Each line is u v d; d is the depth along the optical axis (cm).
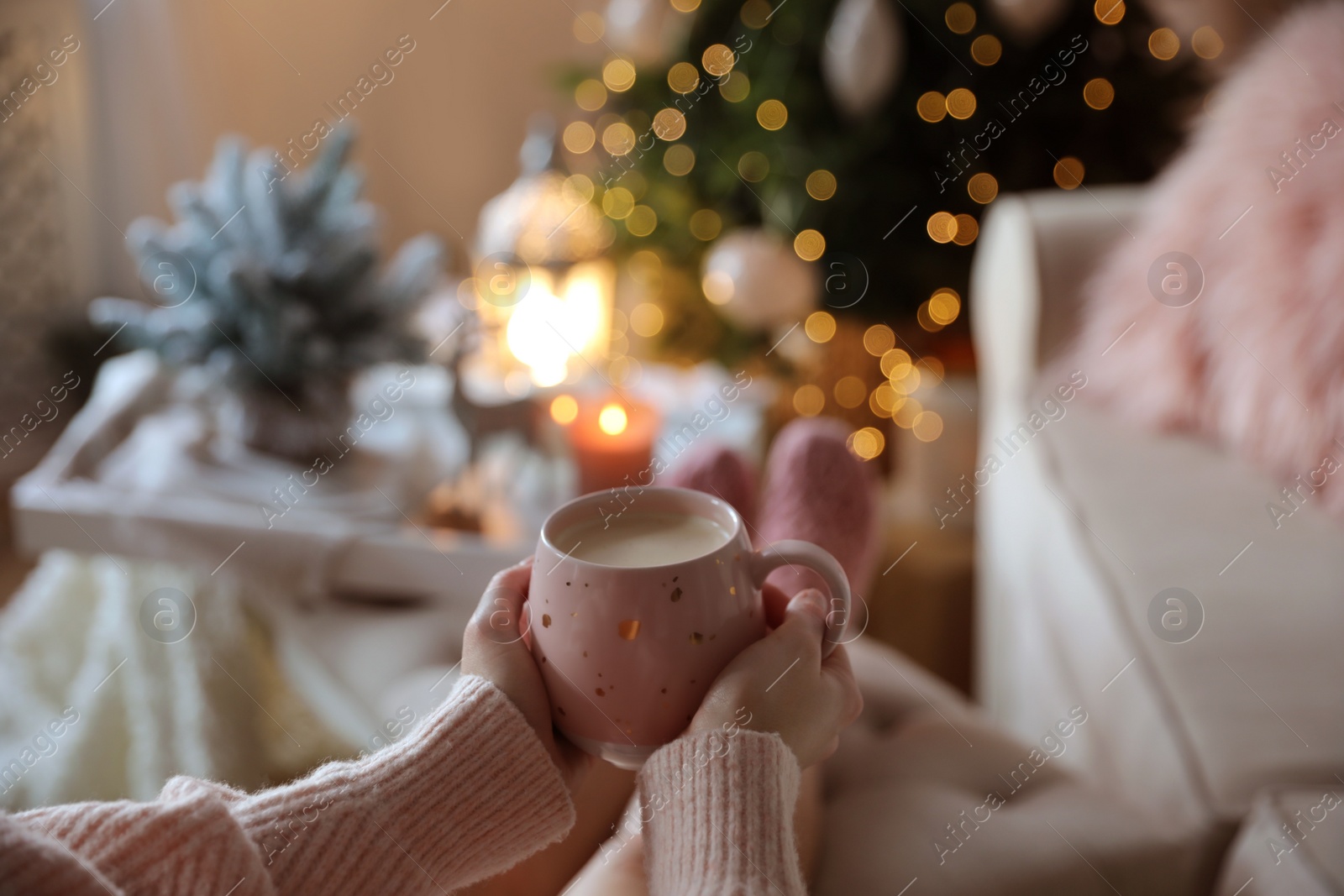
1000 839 110
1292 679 123
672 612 94
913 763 120
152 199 266
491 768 95
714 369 223
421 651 145
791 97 207
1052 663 148
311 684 149
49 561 171
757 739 93
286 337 153
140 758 153
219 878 88
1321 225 141
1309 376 141
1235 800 115
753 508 134
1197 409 155
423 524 158
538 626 97
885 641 201
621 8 217
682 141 221
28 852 82
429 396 178
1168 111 211
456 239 311
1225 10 248
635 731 96
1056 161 212
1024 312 173
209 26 264
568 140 278
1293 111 145
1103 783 133
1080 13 205
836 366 230
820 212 209
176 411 171
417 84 293
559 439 171
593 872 102
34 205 252
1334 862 107
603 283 198
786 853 91
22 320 256
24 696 164
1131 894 110
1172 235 155
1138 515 144
